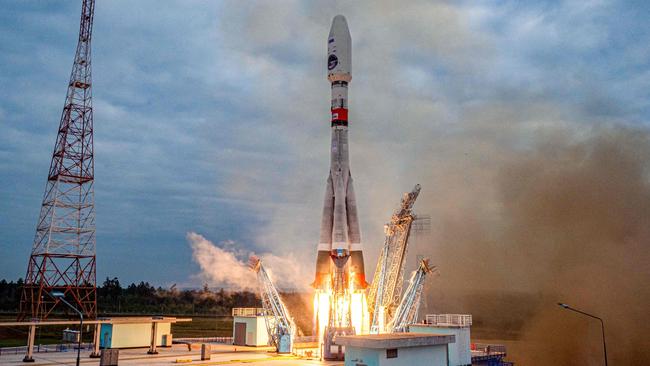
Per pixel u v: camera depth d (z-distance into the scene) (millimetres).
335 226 65125
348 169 68312
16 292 158875
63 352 57906
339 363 49719
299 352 58188
